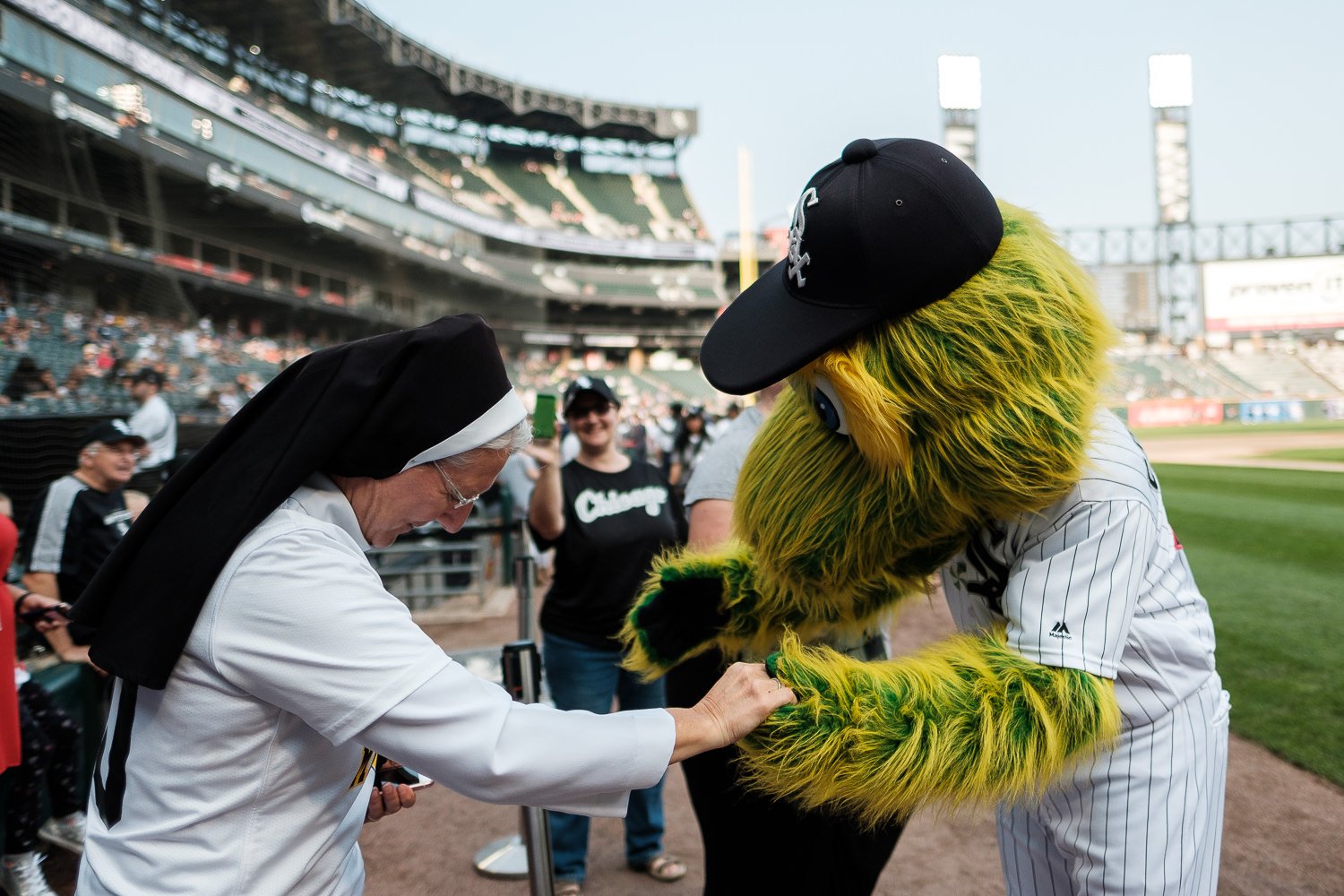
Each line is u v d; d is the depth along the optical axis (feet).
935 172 3.78
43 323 36.50
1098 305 4.02
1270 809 11.07
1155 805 4.34
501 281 125.18
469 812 11.88
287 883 3.43
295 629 3.17
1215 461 63.67
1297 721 13.88
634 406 97.81
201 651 3.20
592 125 149.28
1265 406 116.06
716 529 7.33
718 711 3.80
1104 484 3.92
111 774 3.52
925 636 18.01
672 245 148.56
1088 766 4.38
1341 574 24.61
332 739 3.26
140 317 52.47
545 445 9.67
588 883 9.90
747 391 3.91
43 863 10.21
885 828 5.94
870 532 4.39
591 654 10.10
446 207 111.45
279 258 86.07
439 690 3.26
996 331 3.66
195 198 70.38
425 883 9.86
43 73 47.19
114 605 3.38
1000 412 3.73
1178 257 140.36
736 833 6.11
